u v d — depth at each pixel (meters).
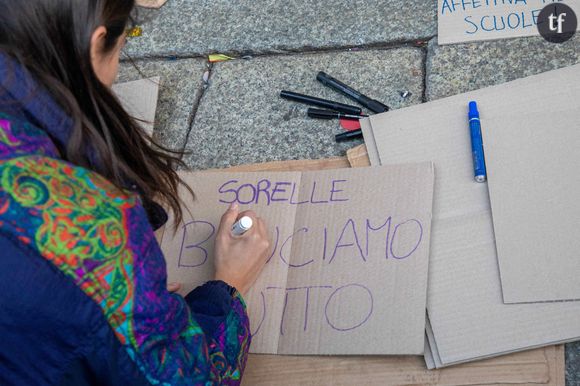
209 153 1.51
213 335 1.00
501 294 1.12
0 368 0.71
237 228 1.20
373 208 1.25
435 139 1.32
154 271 0.74
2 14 0.71
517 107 1.31
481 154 1.24
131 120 0.89
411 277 1.16
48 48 0.73
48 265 0.67
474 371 1.09
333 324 1.17
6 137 0.68
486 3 1.50
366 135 1.38
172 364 0.79
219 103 1.59
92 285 0.69
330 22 1.63
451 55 1.48
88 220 0.68
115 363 0.73
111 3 0.75
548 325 1.07
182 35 1.72
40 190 0.67
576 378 1.07
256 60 1.64
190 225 1.33
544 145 1.22
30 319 0.68
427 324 1.14
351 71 1.54
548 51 1.42
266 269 1.24
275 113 1.53
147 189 0.94
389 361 1.13
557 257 1.11
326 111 1.47
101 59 0.81
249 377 1.18
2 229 0.65
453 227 1.21
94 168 0.82
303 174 1.33
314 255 1.24
